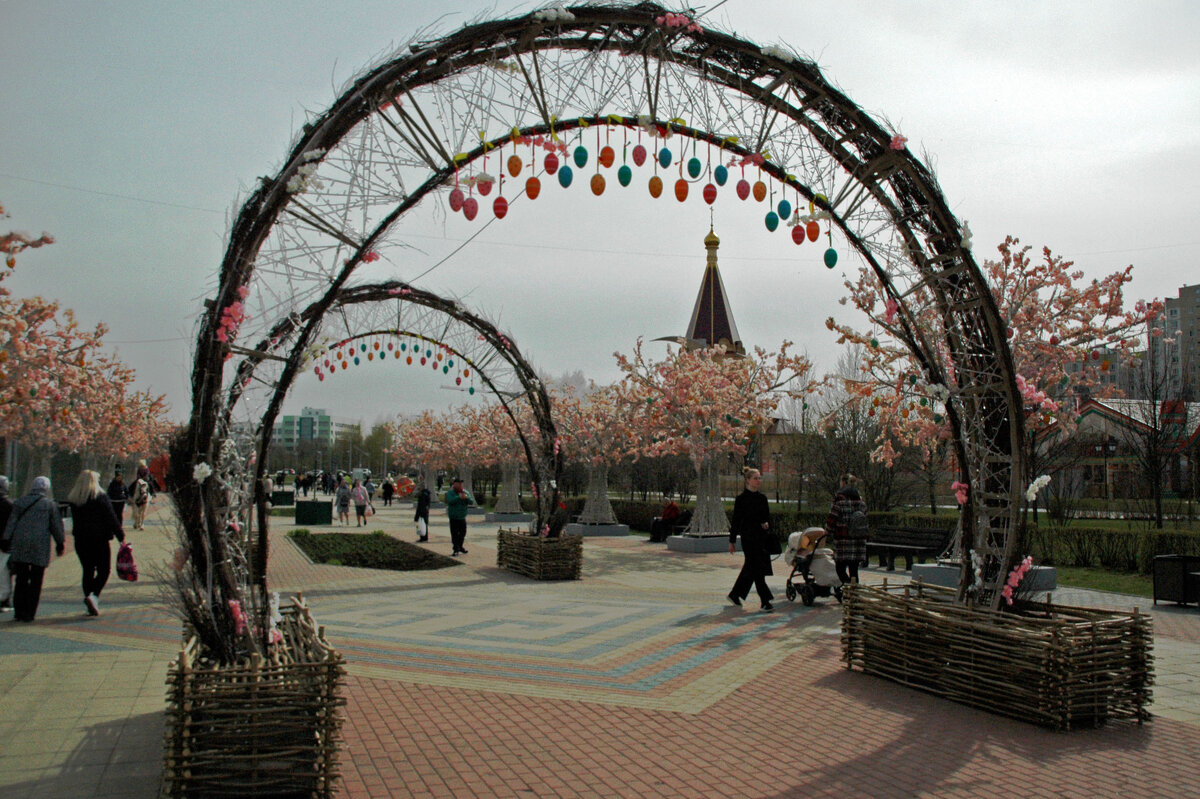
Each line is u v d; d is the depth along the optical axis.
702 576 14.16
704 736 5.29
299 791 4.21
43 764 4.72
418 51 5.25
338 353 12.29
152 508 32.62
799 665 7.24
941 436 12.87
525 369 13.99
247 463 5.54
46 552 9.13
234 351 5.22
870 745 5.13
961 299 6.75
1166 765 4.82
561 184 5.52
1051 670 5.47
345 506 28.75
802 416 27.83
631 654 7.64
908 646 6.52
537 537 13.84
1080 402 13.48
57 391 14.41
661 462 36.44
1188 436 23.00
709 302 32.03
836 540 10.77
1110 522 22.00
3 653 7.57
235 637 4.98
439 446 40.31
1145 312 12.58
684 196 5.77
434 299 12.05
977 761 4.86
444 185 5.73
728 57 5.78
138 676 6.75
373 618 9.59
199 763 4.14
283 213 5.26
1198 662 7.59
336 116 5.08
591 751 4.99
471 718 5.62
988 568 6.66
